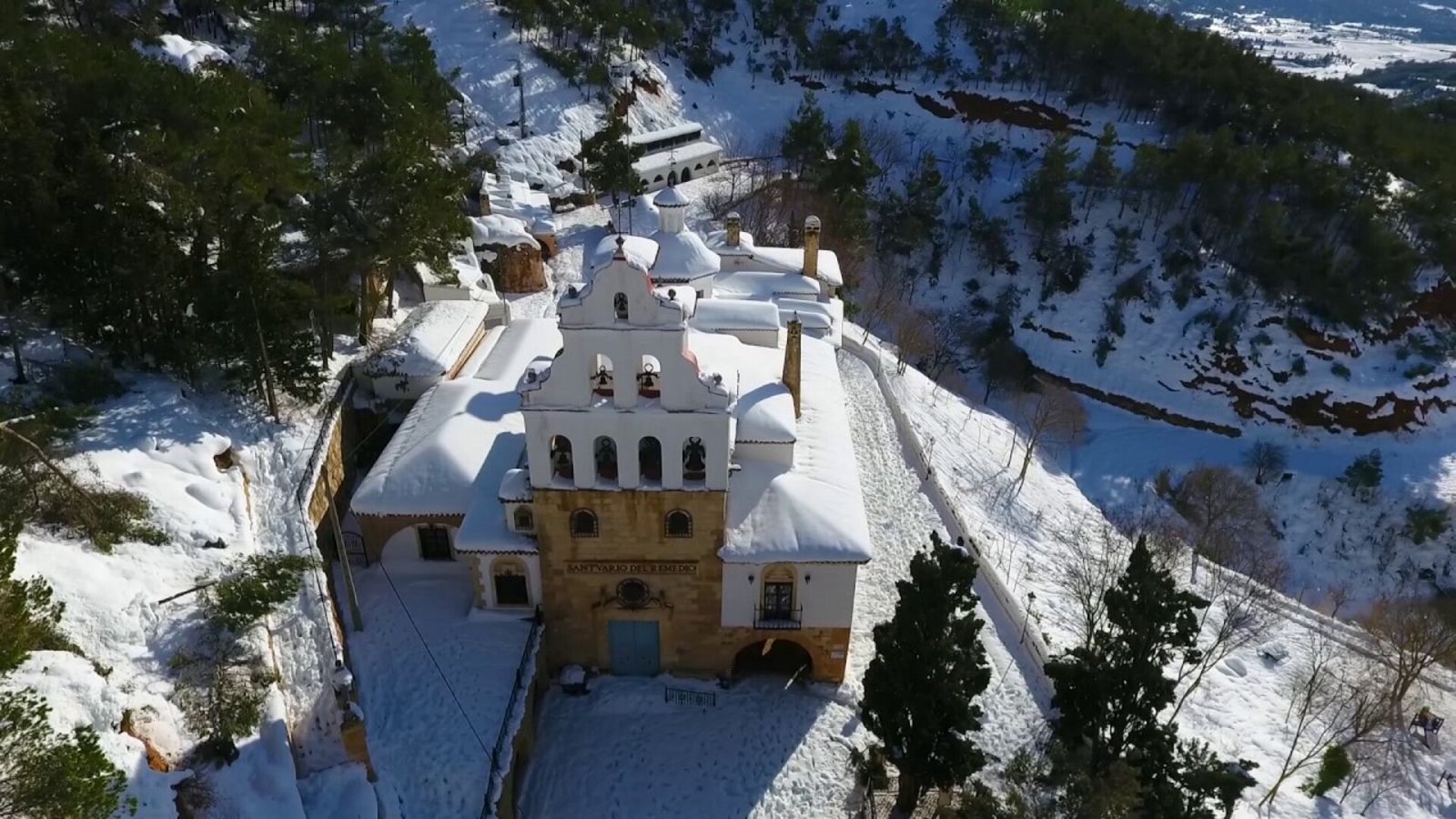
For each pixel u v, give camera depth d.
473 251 70.56
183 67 71.69
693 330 43.72
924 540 46.19
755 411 36.28
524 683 31.66
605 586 33.41
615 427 29.72
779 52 141.75
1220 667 44.28
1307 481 77.06
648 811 30.80
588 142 90.88
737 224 62.66
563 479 31.09
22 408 35.03
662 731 33.66
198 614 29.62
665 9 142.38
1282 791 36.50
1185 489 71.69
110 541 30.50
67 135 37.88
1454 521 71.69
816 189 95.38
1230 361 87.50
